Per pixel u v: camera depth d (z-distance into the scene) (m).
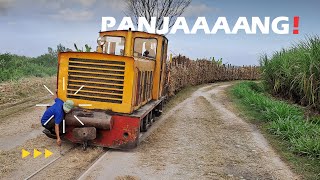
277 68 11.13
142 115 5.19
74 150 4.89
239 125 7.26
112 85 5.04
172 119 7.92
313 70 7.73
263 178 4.16
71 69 5.12
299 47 9.40
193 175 4.17
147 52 6.80
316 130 5.86
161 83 7.43
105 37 6.55
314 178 4.17
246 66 27.95
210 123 7.51
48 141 5.26
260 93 12.48
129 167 4.34
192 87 16.98
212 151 5.24
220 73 23.53
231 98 12.20
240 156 5.03
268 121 7.38
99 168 4.23
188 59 17.03
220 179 4.07
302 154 5.09
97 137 4.97
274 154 5.15
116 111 5.04
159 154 4.96
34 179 3.73
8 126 6.14
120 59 5.02
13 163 4.19
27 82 11.47
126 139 4.95
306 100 8.48
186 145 5.53
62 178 3.80
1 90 9.55
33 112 7.52
